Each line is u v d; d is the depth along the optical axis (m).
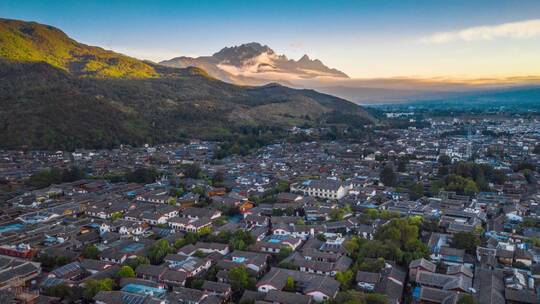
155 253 188.75
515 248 190.25
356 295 141.38
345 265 176.38
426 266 167.12
